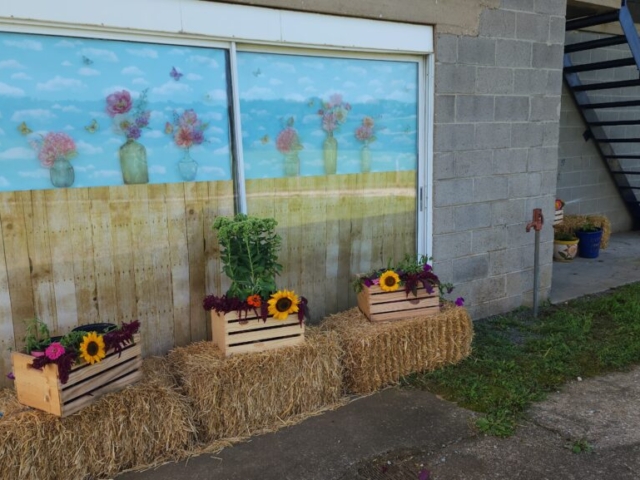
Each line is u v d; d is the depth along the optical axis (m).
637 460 2.66
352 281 4.00
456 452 2.75
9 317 2.89
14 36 2.73
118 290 3.19
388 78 4.01
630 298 5.10
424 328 3.54
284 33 3.39
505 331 4.39
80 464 2.47
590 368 3.69
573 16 6.00
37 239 2.92
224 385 2.84
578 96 7.23
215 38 3.20
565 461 2.66
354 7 3.59
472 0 4.11
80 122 2.96
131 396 2.62
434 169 4.18
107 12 2.85
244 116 3.47
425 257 3.95
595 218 7.23
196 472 2.60
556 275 6.10
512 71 4.46
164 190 3.25
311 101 3.72
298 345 3.11
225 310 2.95
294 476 2.57
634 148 8.18
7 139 2.79
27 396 2.53
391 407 3.19
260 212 3.63
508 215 4.71
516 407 3.16
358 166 4.00
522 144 4.66
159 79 3.14
